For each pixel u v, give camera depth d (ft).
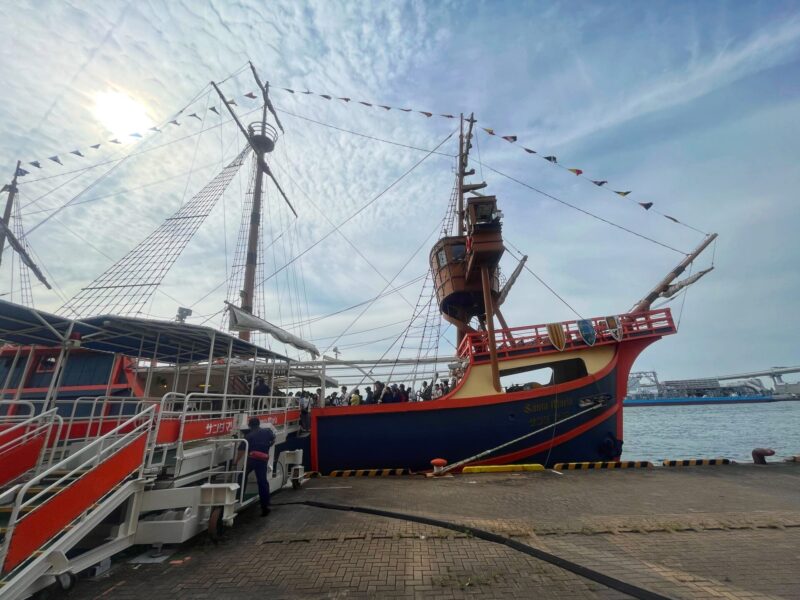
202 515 20.45
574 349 46.44
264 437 25.41
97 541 19.74
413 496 28.68
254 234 79.20
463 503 26.05
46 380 50.31
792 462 41.34
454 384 50.98
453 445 41.88
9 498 19.61
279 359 43.60
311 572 15.69
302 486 34.22
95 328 30.09
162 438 21.48
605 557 16.25
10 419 25.35
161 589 14.82
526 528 19.93
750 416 243.60
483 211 44.75
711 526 19.90
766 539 18.26
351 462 42.06
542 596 13.25
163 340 36.37
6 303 24.91
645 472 37.37
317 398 52.11
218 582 15.17
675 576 14.44
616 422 45.06
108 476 17.61
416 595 13.55
